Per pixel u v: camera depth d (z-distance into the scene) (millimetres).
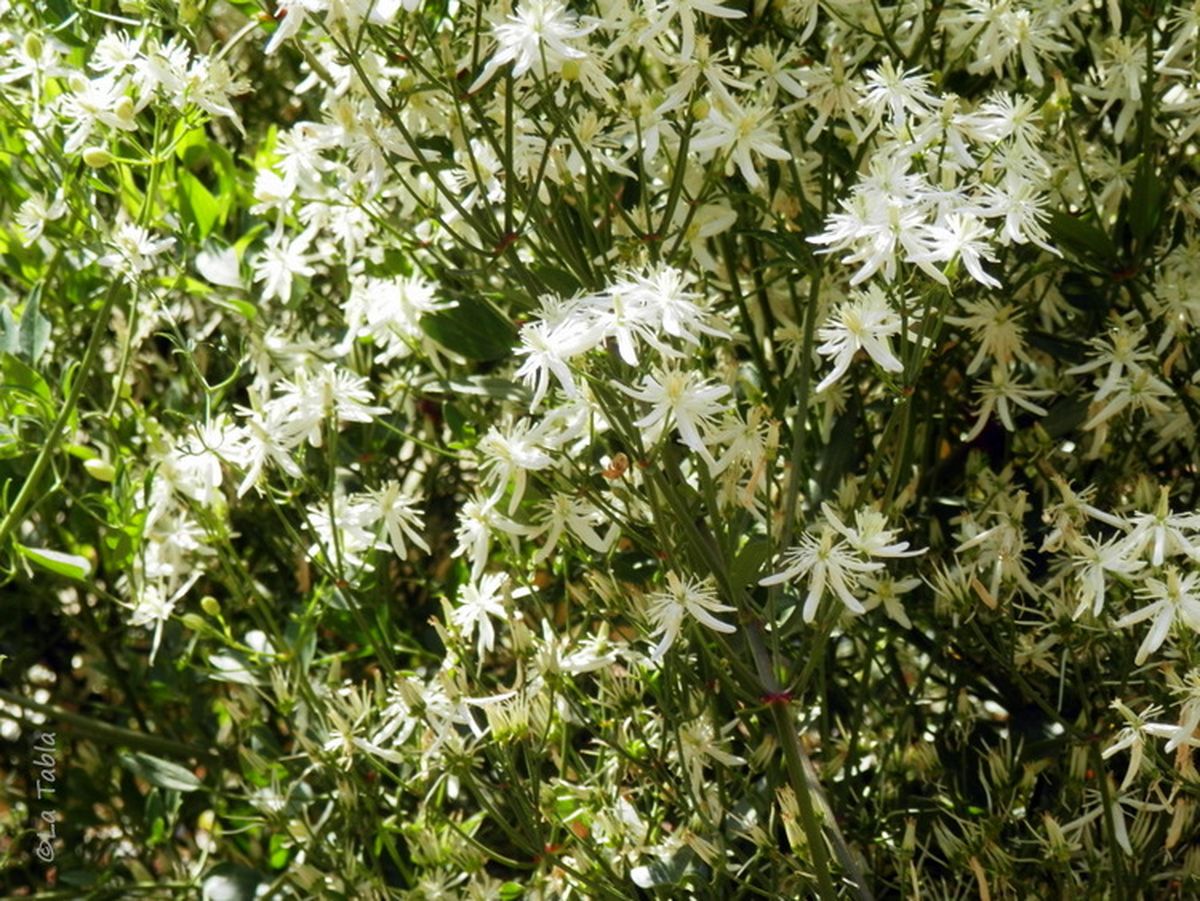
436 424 1104
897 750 988
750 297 1022
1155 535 911
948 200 910
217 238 1027
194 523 1013
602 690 972
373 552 984
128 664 1100
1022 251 1003
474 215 953
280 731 1094
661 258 948
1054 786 993
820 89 961
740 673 923
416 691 949
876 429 1036
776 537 966
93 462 989
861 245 920
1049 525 973
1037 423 990
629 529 935
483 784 966
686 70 933
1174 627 915
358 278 1015
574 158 955
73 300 1052
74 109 963
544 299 917
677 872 951
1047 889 975
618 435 911
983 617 983
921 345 912
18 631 1106
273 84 1123
